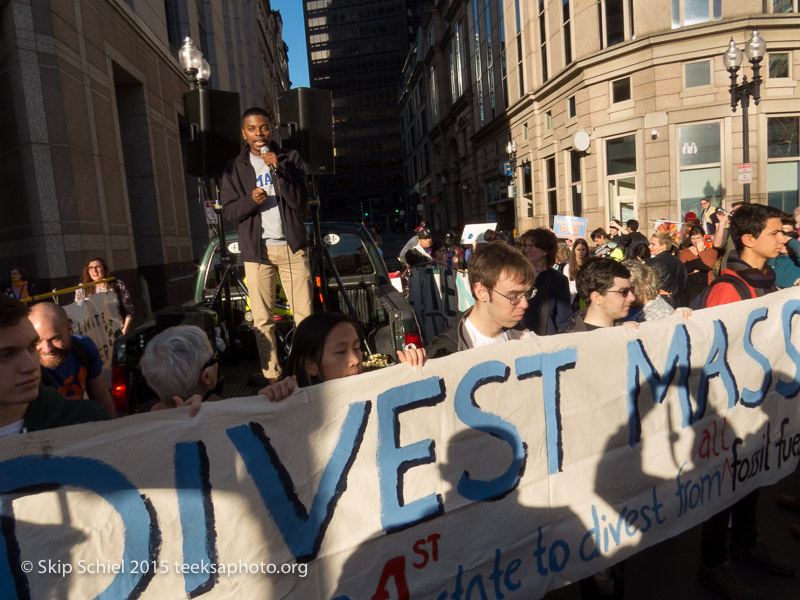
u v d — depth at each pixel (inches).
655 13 649.0
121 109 489.1
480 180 1363.2
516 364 81.1
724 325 103.2
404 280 372.5
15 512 51.7
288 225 141.9
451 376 75.7
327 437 67.2
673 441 97.1
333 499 67.2
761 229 115.4
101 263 219.6
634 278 135.9
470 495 77.0
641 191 683.4
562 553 85.0
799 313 115.2
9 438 51.8
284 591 63.9
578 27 754.2
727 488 104.7
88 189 371.9
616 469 90.6
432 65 1899.6
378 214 4121.6
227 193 143.2
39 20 333.4
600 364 89.0
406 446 72.4
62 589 53.4
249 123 139.6
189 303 189.5
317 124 168.9
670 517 96.7
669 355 96.2
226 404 61.2
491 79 1198.3
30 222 344.8
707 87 628.7
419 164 2517.2
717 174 637.9
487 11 1190.3
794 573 110.3
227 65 893.2
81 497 54.2
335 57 4074.8
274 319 155.4
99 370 124.1
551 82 837.2
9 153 354.3
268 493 63.1
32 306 108.0
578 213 811.4
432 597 73.9
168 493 58.0
